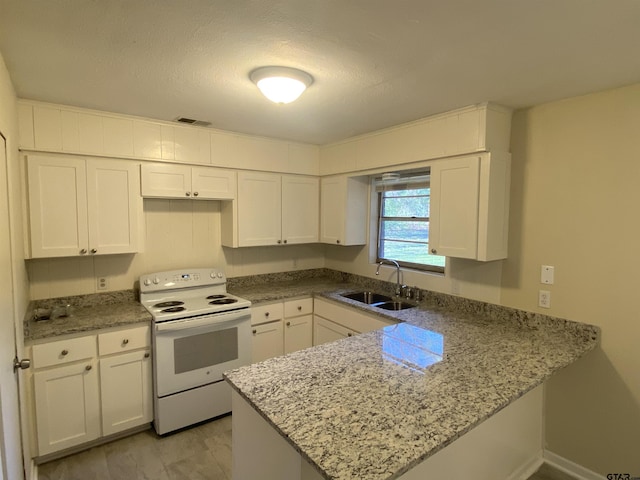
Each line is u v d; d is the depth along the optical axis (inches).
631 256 77.3
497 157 91.7
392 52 63.0
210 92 83.6
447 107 93.1
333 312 127.3
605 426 82.1
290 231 141.1
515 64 67.3
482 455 72.6
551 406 90.3
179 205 128.4
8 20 52.6
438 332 88.4
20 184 88.4
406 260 133.5
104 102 91.4
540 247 91.1
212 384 109.9
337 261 159.6
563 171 86.7
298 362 69.8
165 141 110.3
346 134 125.6
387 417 50.8
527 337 85.1
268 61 66.9
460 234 96.0
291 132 122.8
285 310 130.7
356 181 138.6
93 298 112.3
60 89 81.9
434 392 58.0
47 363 87.9
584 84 76.7
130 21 53.4
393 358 72.0
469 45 60.2
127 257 118.3
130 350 99.8
